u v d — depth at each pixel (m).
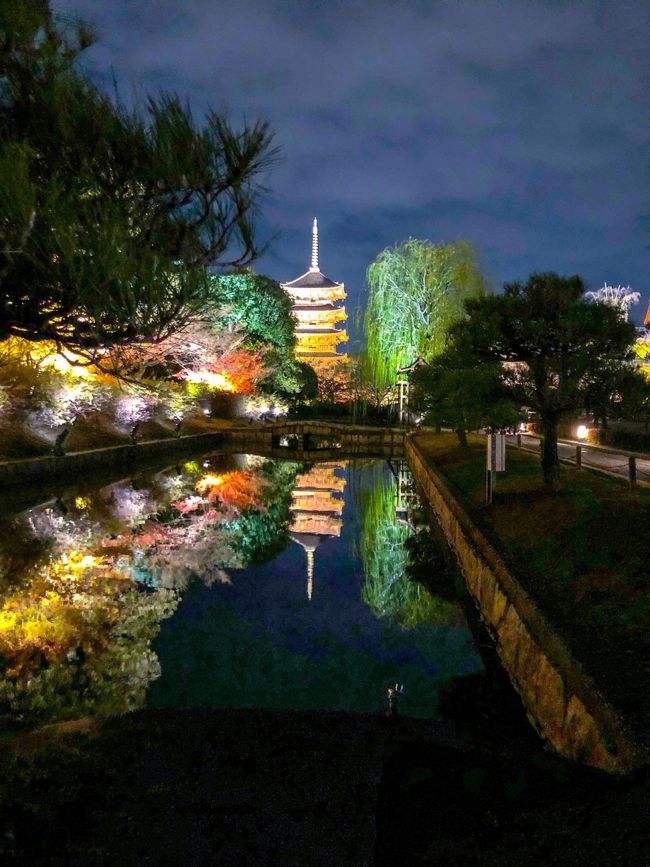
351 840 2.95
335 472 30.78
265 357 48.44
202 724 4.11
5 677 6.77
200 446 37.22
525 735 5.87
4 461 19.62
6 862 2.79
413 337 41.16
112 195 3.88
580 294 10.93
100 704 6.22
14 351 12.70
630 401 10.37
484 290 39.97
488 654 8.03
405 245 41.53
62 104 3.63
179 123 3.85
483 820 3.00
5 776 3.45
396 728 4.06
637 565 6.61
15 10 3.46
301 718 4.20
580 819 2.87
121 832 3.02
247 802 3.25
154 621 8.95
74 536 14.44
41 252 3.48
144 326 3.99
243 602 10.13
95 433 28.16
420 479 24.11
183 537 14.92
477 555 9.80
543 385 11.14
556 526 8.95
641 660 4.80
